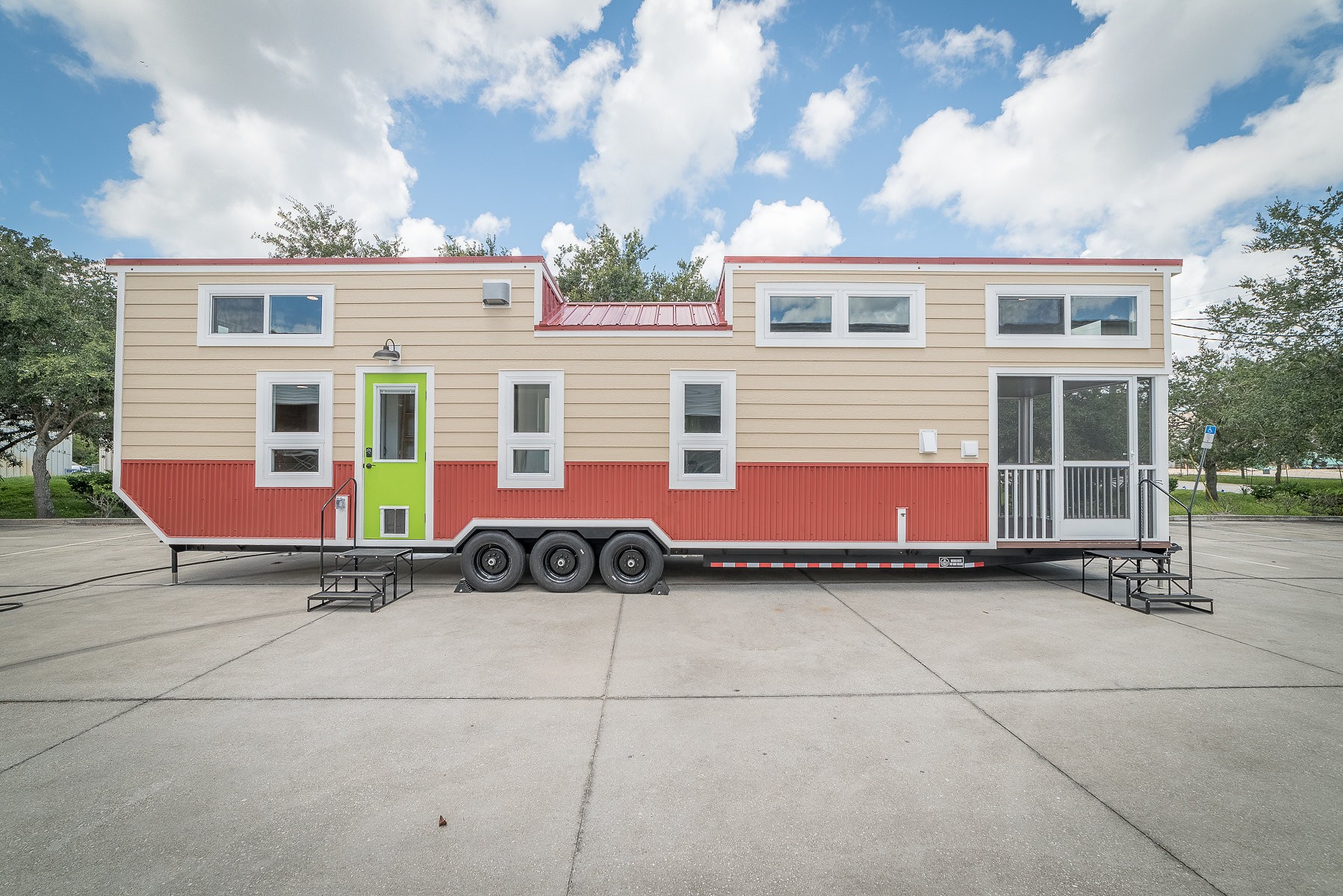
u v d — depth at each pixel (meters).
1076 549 7.13
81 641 5.16
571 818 2.66
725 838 2.52
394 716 3.70
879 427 7.23
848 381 7.25
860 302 7.32
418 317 7.29
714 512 7.19
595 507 7.18
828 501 7.20
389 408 7.34
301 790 2.88
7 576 8.12
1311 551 10.98
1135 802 2.80
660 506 7.19
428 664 4.63
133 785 2.91
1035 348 7.25
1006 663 4.67
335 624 5.73
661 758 3.20
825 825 2.61
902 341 7.24
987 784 2.95
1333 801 2.81
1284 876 2.29
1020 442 8.16
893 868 2.34
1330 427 14.94
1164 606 6.56
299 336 7.27
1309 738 3.43
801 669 4.54
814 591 7.25
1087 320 7.34
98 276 18.12
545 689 4.13
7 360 14.16
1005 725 3.59
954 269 7.29
